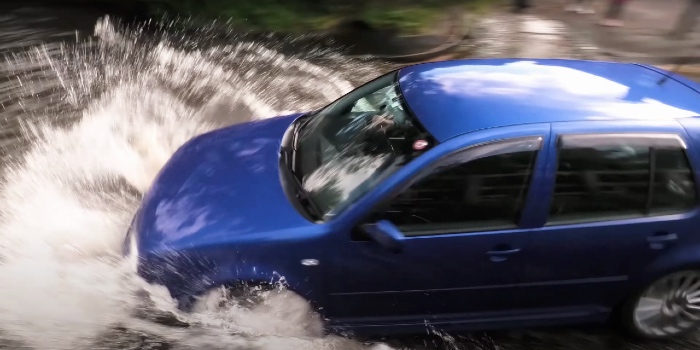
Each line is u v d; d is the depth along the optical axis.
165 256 3.43
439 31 10.01
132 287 3.61
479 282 3.55
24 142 5.77
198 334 3.59
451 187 3.39
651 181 3.55
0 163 5.38
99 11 10.34
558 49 9.71
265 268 3.38
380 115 3.88
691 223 3.60
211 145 4.32
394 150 3.54
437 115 3.58
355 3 9.94
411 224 3.39
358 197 3.39
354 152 3.70
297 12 10.06
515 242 3.45
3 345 3.51
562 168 3.46
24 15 9.93
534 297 3.69
